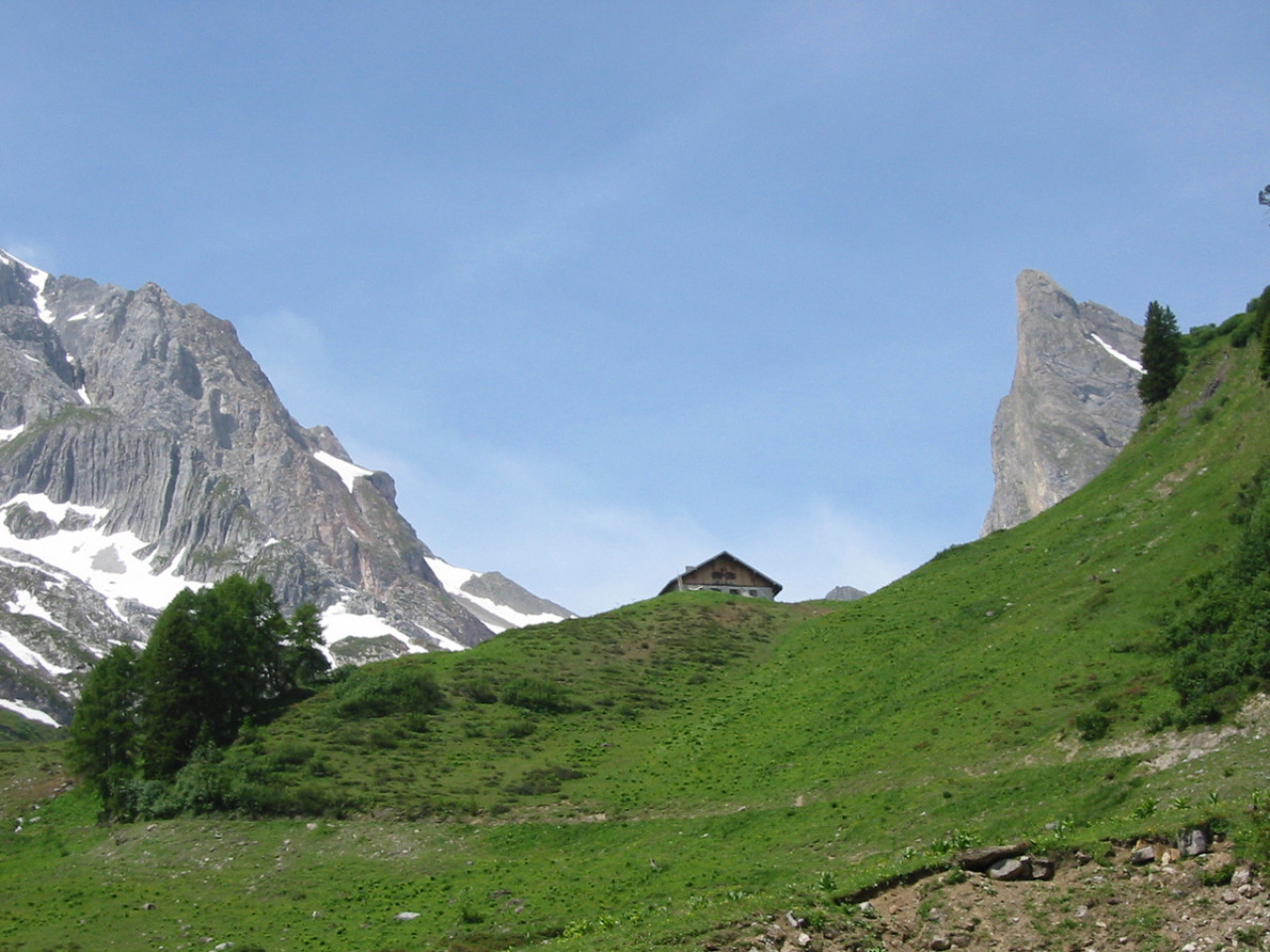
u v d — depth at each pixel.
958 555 140.38
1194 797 50.16
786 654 128.50
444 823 85.88
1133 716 65.56
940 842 55.66
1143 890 36.53
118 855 87.62
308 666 133.62
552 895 65.25
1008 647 92.12
